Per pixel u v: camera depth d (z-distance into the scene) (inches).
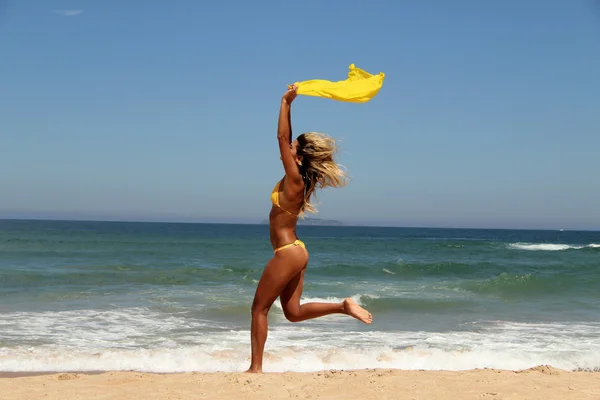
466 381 202.2
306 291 676.7
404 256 1397.6
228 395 179.6
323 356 322.3
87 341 358.9
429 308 541.3
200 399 175.9
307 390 186.2
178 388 189.5
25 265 916.6
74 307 502.6
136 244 1657.2
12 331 385.7
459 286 713.0
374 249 1697.8
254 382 194.5
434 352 333.7
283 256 193.0
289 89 189.0
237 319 456.8
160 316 464.8
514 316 498.3
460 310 531.8
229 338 377.4
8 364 296.7
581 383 201.6
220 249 1530.5
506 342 374.9
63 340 359.6
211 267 946.1
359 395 181.0
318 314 190.7
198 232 3604.8
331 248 1743.4
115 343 355.3
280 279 193.6
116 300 551.8
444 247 1839.3
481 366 312.0
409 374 213.6
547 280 717.3
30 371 286.2
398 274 912.9
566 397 181.3
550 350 347.9
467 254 1486.2
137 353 322.7
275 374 209.3
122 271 839.1
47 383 199.5
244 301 555.5
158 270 862.5
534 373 221.1
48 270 831.1
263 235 2942.9
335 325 434.0
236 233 3442.4
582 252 1571.1
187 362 307.9
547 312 522.6
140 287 668.7
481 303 573.9
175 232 3452.3
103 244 1599.4
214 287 682.2
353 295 637.9
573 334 407.8
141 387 191.5
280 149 189.5
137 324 426.3
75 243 1604.3
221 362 309.4
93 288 647.8
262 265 1032.8
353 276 879.1
